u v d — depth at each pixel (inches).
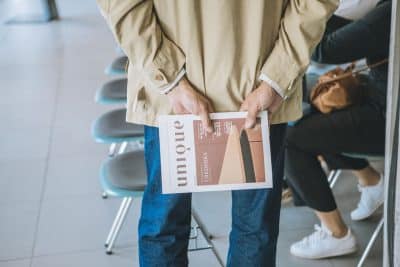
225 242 92.2
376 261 85.5
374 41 75.0
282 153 58.2
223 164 53.0
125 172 79.0
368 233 92.8
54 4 246.8
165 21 49.4
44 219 100.7
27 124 141.3
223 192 106.6
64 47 207.2
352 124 79.2
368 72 82.9
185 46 49.4
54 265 88.3
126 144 114.2
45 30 231.9
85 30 229.5
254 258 60.5
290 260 87.4
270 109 51.6
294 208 100.9
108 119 97.1
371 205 93.9
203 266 85.9
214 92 50.9
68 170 117.8
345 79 81.2
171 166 52.8
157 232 58.8
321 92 82.3
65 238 95.1
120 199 106.0
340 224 85.7
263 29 49.3
